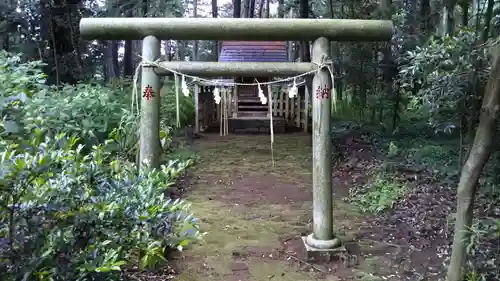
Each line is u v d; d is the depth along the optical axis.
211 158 7.89
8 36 8.45
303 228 4.53
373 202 5.11
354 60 8.55
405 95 8.15
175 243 2.46
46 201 1.91
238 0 14.70
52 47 8.67
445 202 4.77
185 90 3.75
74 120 5.36
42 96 5.12
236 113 11.38
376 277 3.38
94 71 9.77
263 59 12.69
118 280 2.30
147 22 3.80
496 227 2.85
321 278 3.40
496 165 4.33
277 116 11.54
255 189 6.05
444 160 5.96
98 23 3.80
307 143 9.29
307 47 10.65
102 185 2.33
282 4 15.20
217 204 5.36
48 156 1.85
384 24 3.72
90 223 2.05
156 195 2.74
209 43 21.73
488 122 2.63
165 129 7.28
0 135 2.21
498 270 2.77
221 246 4.02
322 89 3.72
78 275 1.92
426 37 7.09
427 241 4.01
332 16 9.10
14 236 1.83
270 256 3.81
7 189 1.72
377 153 6.91
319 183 3.77
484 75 3.29
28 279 1.82
